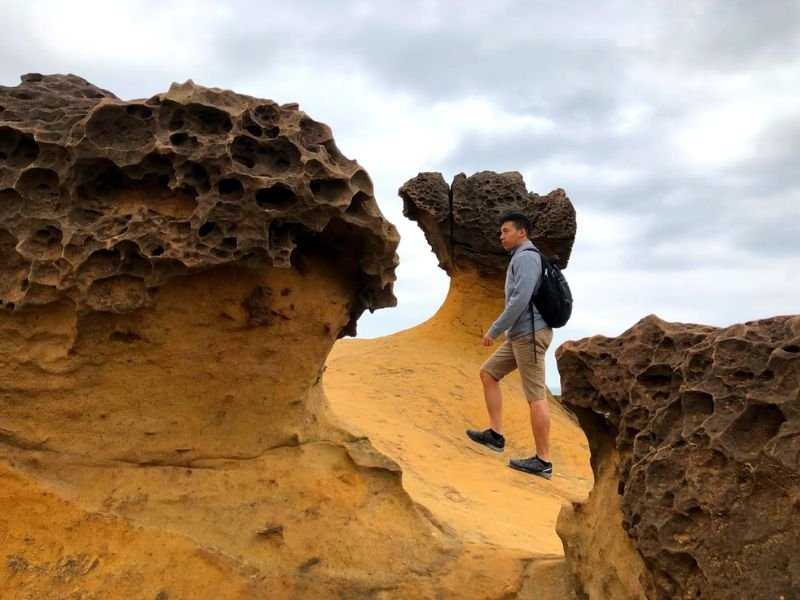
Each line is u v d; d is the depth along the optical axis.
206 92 2.77
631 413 2.49
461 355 8.68
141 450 2.81
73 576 2.50
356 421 5.61
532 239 8.79
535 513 4.33
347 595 2.72
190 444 2.88
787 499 1.92
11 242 2.70
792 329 2.08
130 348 2.75
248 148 2.78
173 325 2.76
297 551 2.80
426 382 7.44
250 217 2.67
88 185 2.71
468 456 5.60
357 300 3.35
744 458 2.01
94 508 2.65
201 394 2.89
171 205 2.74
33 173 2.67
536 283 4.86
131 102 2.72
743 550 1.96
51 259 2.63
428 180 9.30
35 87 2.93
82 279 2.60
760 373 2.09
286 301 2.96
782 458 1.91
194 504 2.79
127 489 2.74
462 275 9.41
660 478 2.25
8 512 2.59
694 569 2.10
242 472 2.96
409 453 5.15
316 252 3.13
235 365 2.91
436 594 2.77
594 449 2.87
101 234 2.64
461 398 7.20
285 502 2.94
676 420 2.31
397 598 2.74
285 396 3.08
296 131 2.82
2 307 2.67
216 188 2.66
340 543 2.89
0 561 2.49
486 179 9.14
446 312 9.44
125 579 2.53
